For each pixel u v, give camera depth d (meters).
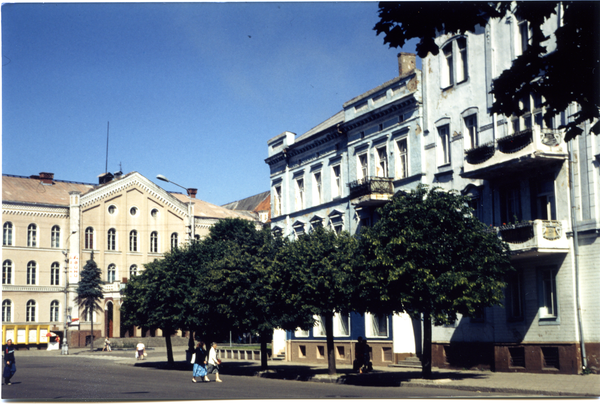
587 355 23.88
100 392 22.06
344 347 38.84
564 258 24.91
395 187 35.28
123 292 43.94
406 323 34.16
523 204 26.84
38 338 68.56
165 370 37.50
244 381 28.03
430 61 32.97
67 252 73.19
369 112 37.44
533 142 24.84
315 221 43.34
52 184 77.94
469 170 27.98
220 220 66.44
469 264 23.00
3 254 68.69
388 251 23.36
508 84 13.38
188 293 38.59
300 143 45.16
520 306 27.03
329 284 27.80
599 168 23.92
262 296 31.34
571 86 12.92
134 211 79.06
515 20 27.58
